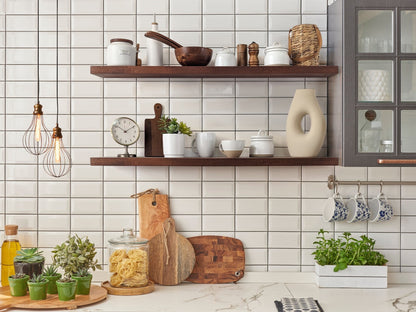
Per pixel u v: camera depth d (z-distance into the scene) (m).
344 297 2.33
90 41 2.63
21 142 2.62
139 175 2.63
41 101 2.62
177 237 2.58
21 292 2.27
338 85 2.40
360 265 2.50
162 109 2.62
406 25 2.32
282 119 2.62
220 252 2.61
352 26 2.31
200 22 2.62
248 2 2.62
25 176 2.63
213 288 2.49
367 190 2.62
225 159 2.40
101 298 2.26
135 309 2.14
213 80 2.62
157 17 2.62
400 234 2.62
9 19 2.62
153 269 2.57
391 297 2.34
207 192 2.63
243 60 2.51
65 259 2.32
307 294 2.38
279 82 2.62
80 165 2.63
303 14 2.62
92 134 2.63
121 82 2.62
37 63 2.62
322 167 2.62
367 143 2.32
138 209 2.62
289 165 2.40
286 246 2.62
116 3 2.62
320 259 2.52
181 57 2.43
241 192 2.63
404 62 2.33
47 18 2.62
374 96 2.32
